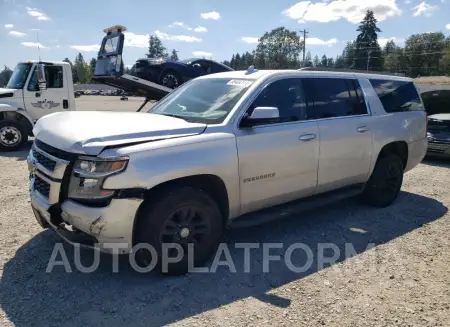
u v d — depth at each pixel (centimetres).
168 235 343
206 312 303
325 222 503
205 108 414
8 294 320
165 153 330
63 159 325
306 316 301
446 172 827
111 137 321
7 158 912
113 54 1026
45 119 398
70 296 321
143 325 286
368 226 492
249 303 317
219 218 373
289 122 427
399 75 604
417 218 526
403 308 314
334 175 476
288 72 445
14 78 1048
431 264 392
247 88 411
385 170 546
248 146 384
